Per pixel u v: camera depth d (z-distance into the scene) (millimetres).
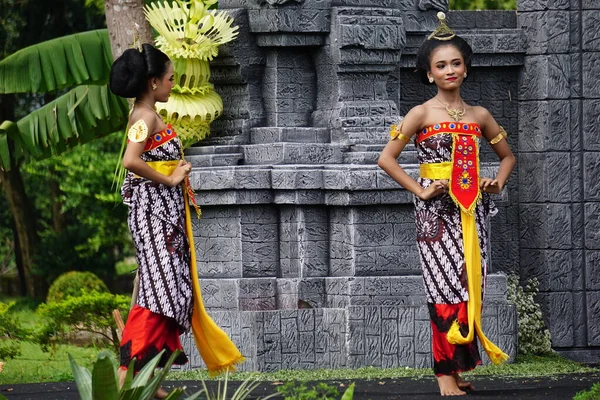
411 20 15219
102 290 29016
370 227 13898
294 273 14109
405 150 14312
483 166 14328
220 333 10547
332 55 14469
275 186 13898
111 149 33094
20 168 35406
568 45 15492
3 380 14375
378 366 13641
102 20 33219
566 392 11266
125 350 10219
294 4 14352
